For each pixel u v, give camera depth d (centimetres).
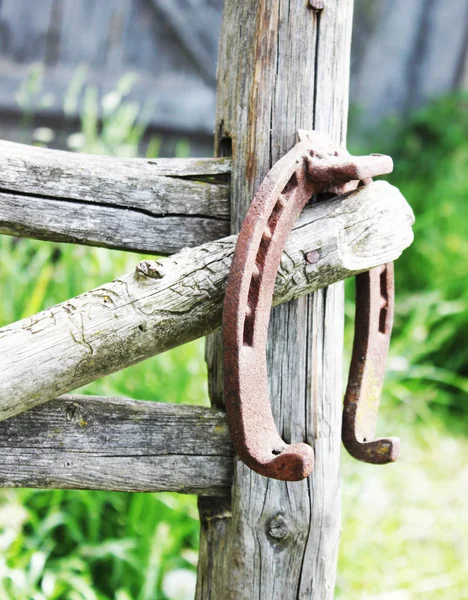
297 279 89
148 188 92
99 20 179
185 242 93
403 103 237
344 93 93
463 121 234
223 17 94
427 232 202
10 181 90
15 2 171
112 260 128
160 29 185
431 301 175
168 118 190
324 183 89
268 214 86
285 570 94
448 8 231
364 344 94
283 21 91
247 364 86
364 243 90
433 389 181
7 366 85
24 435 91
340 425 95
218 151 95
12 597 110
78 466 91
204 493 94
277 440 87
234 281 85
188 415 93
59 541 121
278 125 91
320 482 94
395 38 231
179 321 87
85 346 86
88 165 91
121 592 114
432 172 226
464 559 129
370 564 125
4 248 132
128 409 92
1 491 120
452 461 157
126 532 121
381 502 135
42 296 126
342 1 92
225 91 93
